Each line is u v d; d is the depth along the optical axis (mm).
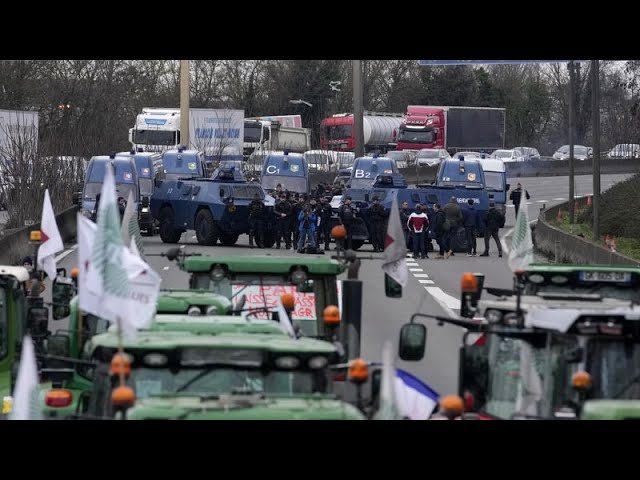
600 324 31109
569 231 161125
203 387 29219
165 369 29344
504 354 33688
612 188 171500
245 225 156000
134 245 46406
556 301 36375
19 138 152250
